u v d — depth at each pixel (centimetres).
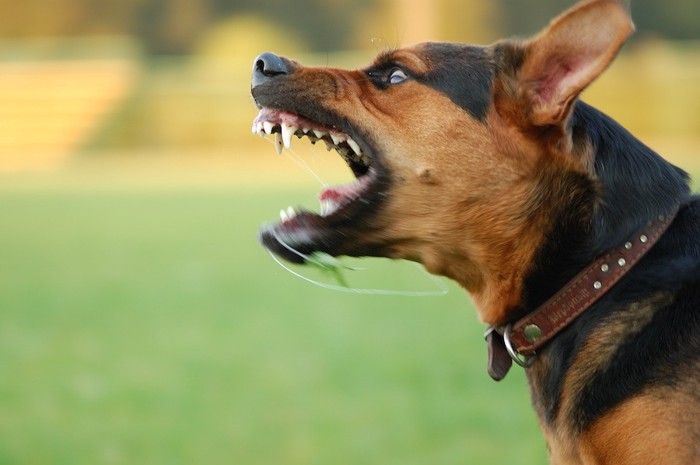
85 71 6012
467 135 587
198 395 1084
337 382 1121
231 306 1619
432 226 596
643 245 546
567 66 562
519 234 574
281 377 1150
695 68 5566
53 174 4725
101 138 5731
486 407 1002
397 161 600
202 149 5722
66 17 7850
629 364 523
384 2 6962
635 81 5259
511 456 863
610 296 545
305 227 609
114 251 2330
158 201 3469
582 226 556
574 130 569
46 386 1127
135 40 7800
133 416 1016
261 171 4634
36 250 2361
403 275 1891
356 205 605
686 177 578
